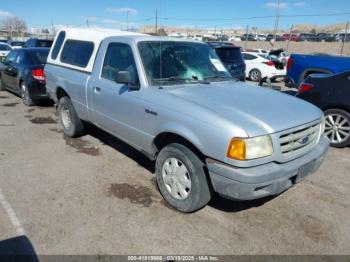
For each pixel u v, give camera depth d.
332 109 5.79
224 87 4.04
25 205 3.59
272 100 3.67
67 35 5.76
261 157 2.94
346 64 8.11
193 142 3.16
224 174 2.97
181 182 3.46
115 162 4.82
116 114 4.26
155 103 3.59
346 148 5.84
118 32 5.10
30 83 7.84
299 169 3.21
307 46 34.81
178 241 3.08
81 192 3.91
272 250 3.01
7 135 5.93
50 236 3.08
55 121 6.96
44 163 4.72
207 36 44.94
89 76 4.83
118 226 3.27
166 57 4.15
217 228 3.29
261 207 3.71
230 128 2.92
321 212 3.65
